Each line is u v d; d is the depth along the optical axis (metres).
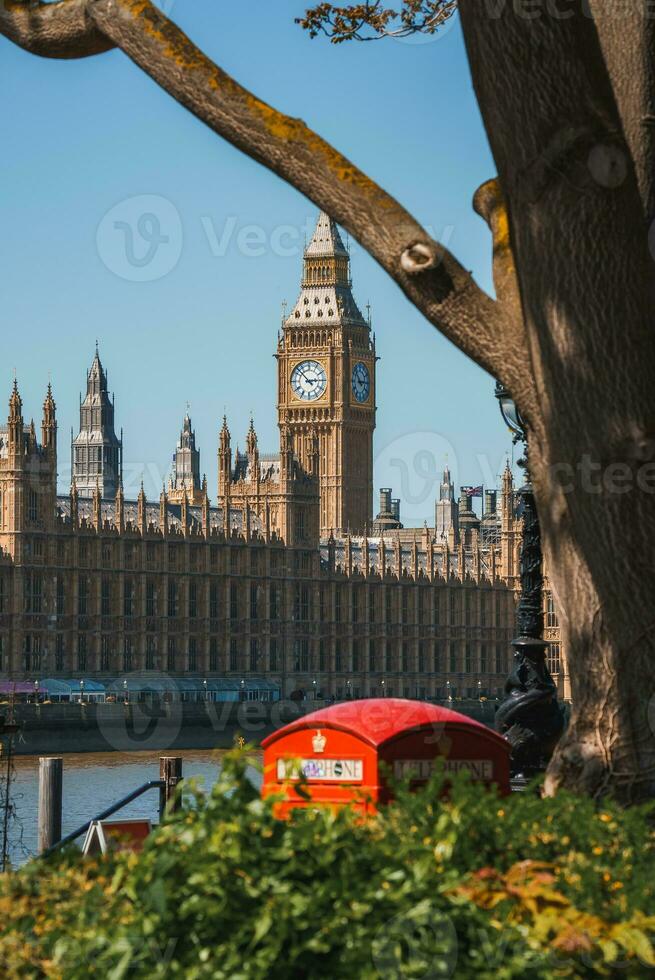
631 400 15.57
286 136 16.59
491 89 15.64
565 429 15.92
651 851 13.98
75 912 12.94
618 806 16.67
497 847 13.27
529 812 14.26
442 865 12.55
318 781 17.84
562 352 15.68
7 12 17.50
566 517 17.14
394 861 12.41
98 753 146.38
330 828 12.52
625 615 16.36
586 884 12.61
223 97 16.64
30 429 191.88
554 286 15.62
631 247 15.48
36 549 191.12
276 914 11.70
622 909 12.40
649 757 16.75
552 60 15.20
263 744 18.39
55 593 192.62
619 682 16.73
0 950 12.64
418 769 17.86
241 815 12.52
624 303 15.46
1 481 189.12
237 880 12.10
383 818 13.78
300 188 16.72
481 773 18.47
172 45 16.70
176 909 12.02
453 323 16.77
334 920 11.80
